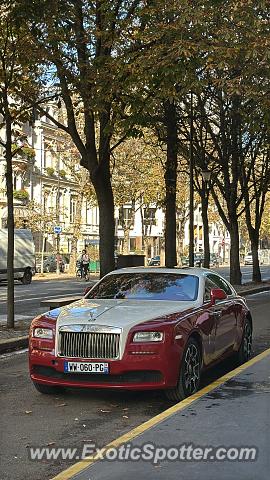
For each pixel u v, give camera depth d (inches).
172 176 840.9
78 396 299.6
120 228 3095.5
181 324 280.1
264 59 493.7
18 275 1353.3
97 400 291.3
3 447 221.5
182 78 486.9
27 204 2060.8
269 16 526.3
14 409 276.7
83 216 2682.1
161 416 238.7
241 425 225.0
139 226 3253.0
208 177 1045.2
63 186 2482.8
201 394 275.6
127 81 502.6
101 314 283.1
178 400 279.3
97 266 2287.2
